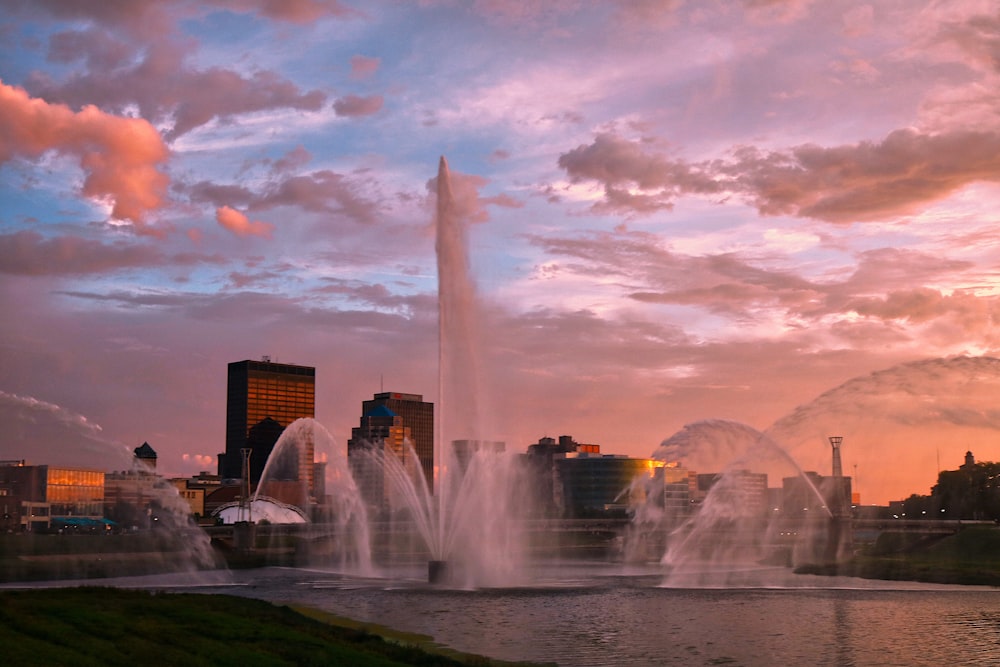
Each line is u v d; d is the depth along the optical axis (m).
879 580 176.38
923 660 91.06
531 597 138.50
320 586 160.00
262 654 71.44
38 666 59.53
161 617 85.75
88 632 73.88
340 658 73.31
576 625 110.12
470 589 150.25
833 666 87.81
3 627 70.88
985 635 105.38
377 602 132.12
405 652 80.12
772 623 113.81
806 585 164.00
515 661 87.06
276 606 108.00
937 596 146.38
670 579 171.75
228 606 99.06
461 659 83.19
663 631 106.25
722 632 106.25
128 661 64.06
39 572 189.62
